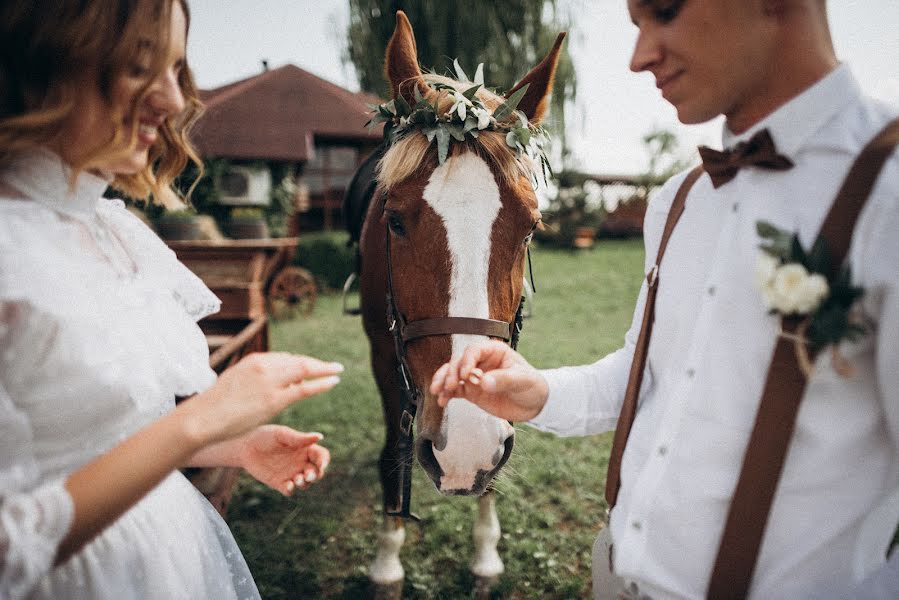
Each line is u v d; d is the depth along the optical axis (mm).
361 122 15289
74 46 778
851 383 791
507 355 1116
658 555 924
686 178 1087
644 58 864
